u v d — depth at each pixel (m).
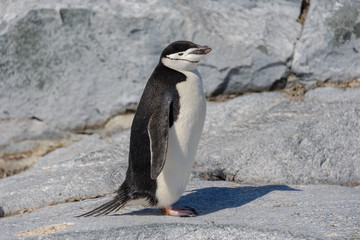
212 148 29.05
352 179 26.53
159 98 19.55
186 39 35.75
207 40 35.53
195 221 18.94
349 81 35.16
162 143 18.55
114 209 20.28
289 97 34.44
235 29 35.84
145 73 36.06
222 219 19.11
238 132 30.67
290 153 27.30
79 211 22.30
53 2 36.12
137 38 35.78
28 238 18.56
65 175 26.98
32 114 37.03
